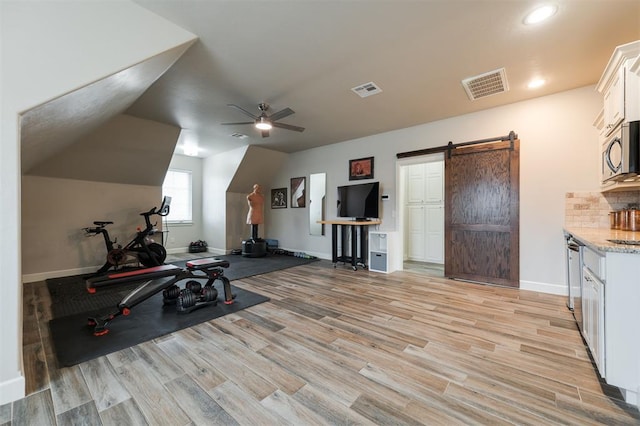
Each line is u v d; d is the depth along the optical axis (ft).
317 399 5.35
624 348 5.18
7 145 5.41
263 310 10.07
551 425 4.69
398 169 16.60
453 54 8.77
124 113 13.62
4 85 5.44
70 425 4.69
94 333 8.05
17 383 5.32
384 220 17.25
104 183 16.98
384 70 9.75
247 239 24.04
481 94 11.68
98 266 16.79
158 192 19.16
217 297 11.18
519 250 12.51
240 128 16.21
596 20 7.10
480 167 13.43
